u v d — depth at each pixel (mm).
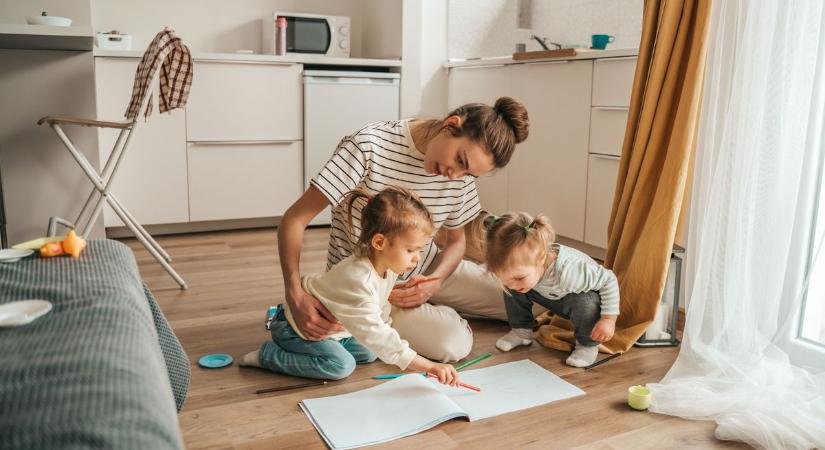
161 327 1357
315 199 1881
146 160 3723
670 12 2262
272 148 3998
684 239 2566
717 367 1938
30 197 2945
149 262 3254
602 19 3725
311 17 4180
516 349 2209
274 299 2697
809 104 1904
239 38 4395
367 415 1670
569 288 2049
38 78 2891
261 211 4035
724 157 2002
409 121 2002
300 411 1718
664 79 2322
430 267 2268
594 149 3201
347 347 2029
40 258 1169
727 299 1971
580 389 1885
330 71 4020
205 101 3797
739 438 1608
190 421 1657
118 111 3611
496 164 1717
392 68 4297
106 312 869
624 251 2398
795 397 1760
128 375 681
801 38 1876
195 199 3867
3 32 2352
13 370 665
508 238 1938
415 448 1537
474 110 1702
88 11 3047
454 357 2066
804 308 2074
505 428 1650
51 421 577
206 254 3443
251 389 1852
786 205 1944
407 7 4156
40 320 834
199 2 4258
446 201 2074
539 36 4191
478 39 4414
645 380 1976
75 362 686
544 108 3518
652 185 2365
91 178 2705
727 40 2141
